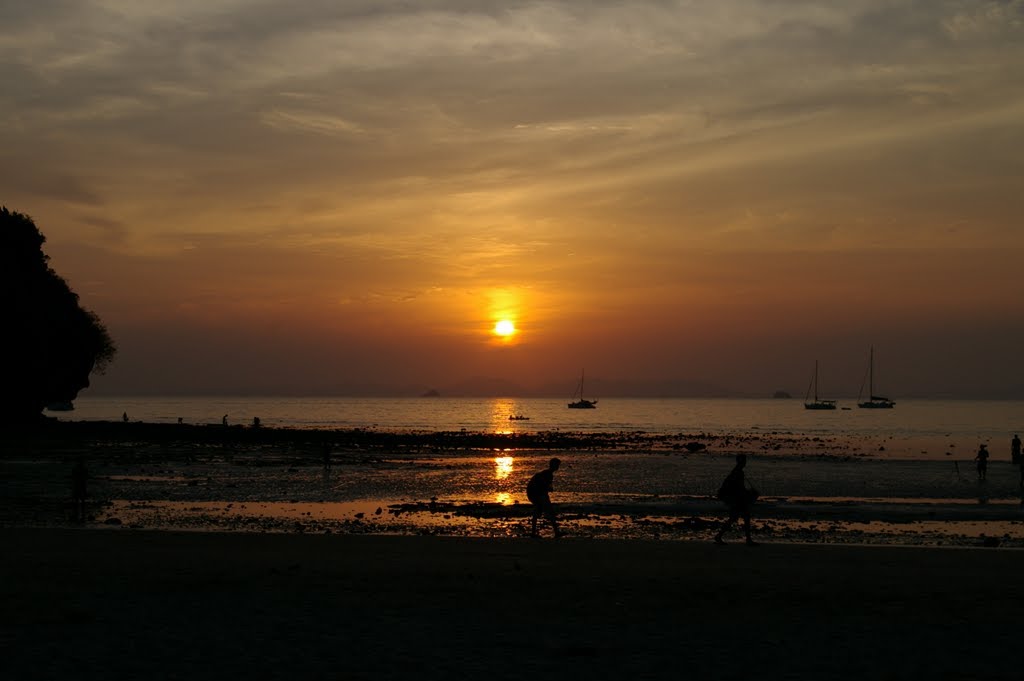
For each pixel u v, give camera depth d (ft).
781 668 29.07
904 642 32.48
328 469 162.40
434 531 82.58
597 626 34.73
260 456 199.41
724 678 27.91
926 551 58.80
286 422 540.11
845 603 39.24
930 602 39.47
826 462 196.54
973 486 140.46
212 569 47.39
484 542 62.13
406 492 125.80
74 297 322.55
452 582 43.88
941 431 441.68
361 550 56.70
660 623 35.29
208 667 28.48
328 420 588.91
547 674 28.09
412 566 49.26
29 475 140.15
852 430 449.48
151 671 27.94
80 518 88.69
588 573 47.03
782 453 236.84
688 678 27.86
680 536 81.05
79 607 37.55
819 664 29.53
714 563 51.52
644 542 63.82
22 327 277.85
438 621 35.37
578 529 85.25
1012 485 142.31
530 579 44.80
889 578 45.83
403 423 545.44
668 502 111.04
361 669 28.45
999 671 28.86
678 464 188.96
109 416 631.15
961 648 31.68
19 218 304.71
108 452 199.52
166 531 68.28
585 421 610.65
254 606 37.99
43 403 316.40
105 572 46.14
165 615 36.14
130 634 32.86
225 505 105.19
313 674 27.81
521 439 300.40
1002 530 88.43
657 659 30.01
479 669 28.55
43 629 33.58
